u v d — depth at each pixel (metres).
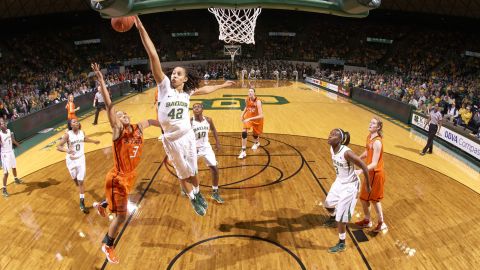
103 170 8.23
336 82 22.97
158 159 8.95
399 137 11.24
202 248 5.07
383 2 26.05
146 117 13.91
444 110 14.33
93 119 13.90
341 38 34.12
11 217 6.05
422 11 25.97
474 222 5.93
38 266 4.70
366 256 4.93
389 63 29.34
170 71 3.70
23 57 24.78
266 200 6.63
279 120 13.41
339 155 4.71
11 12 22.48
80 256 4.92
